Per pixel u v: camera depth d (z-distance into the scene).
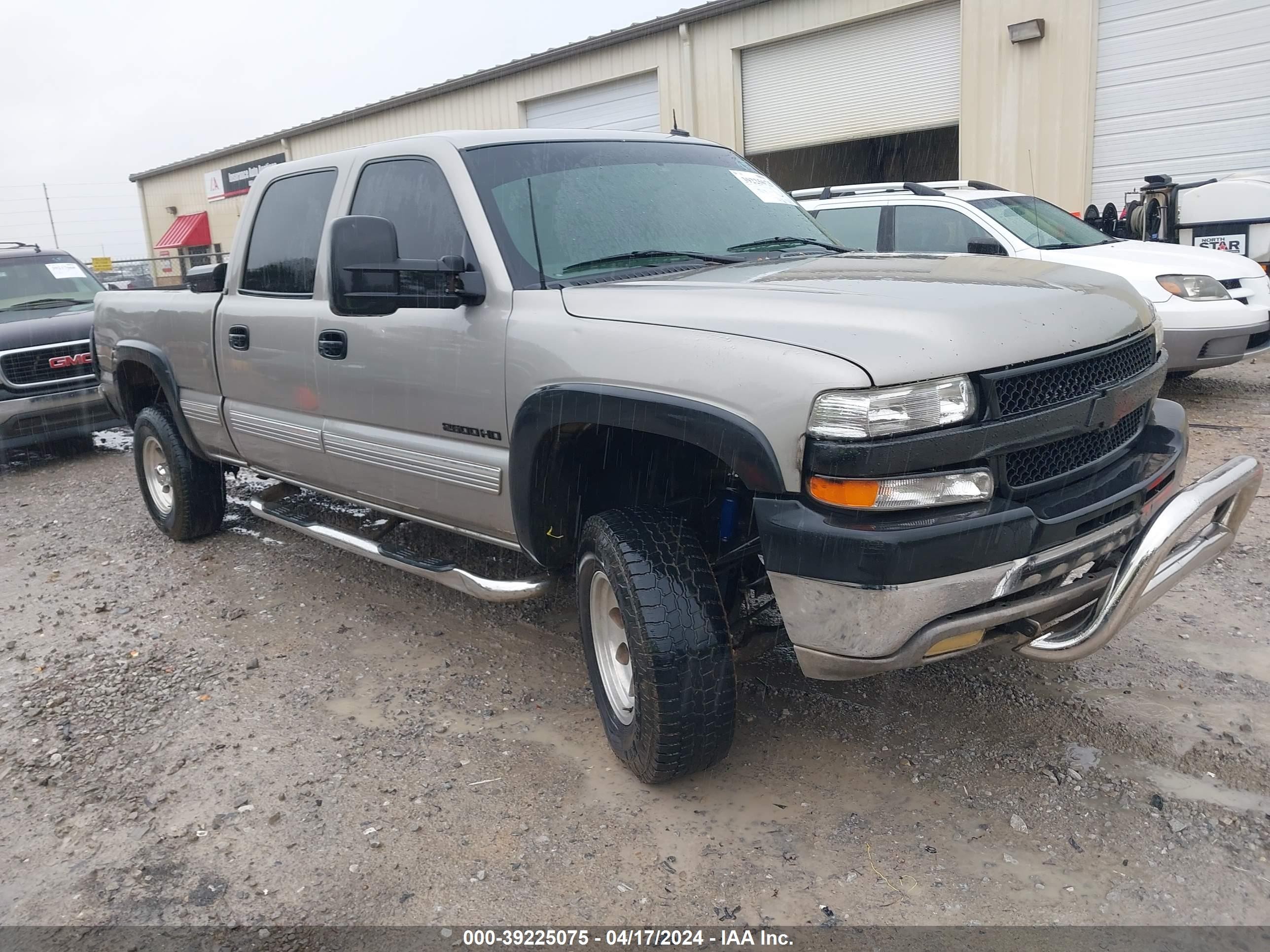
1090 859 2.54
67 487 7.63
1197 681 3.37
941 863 2.56
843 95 13.75
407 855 2.72
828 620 2.38
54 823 2.99
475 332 3.24
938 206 8.03
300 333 4.05
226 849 2.80
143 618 4.61
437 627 4.30
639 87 16.02
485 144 3.59
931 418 2.30
